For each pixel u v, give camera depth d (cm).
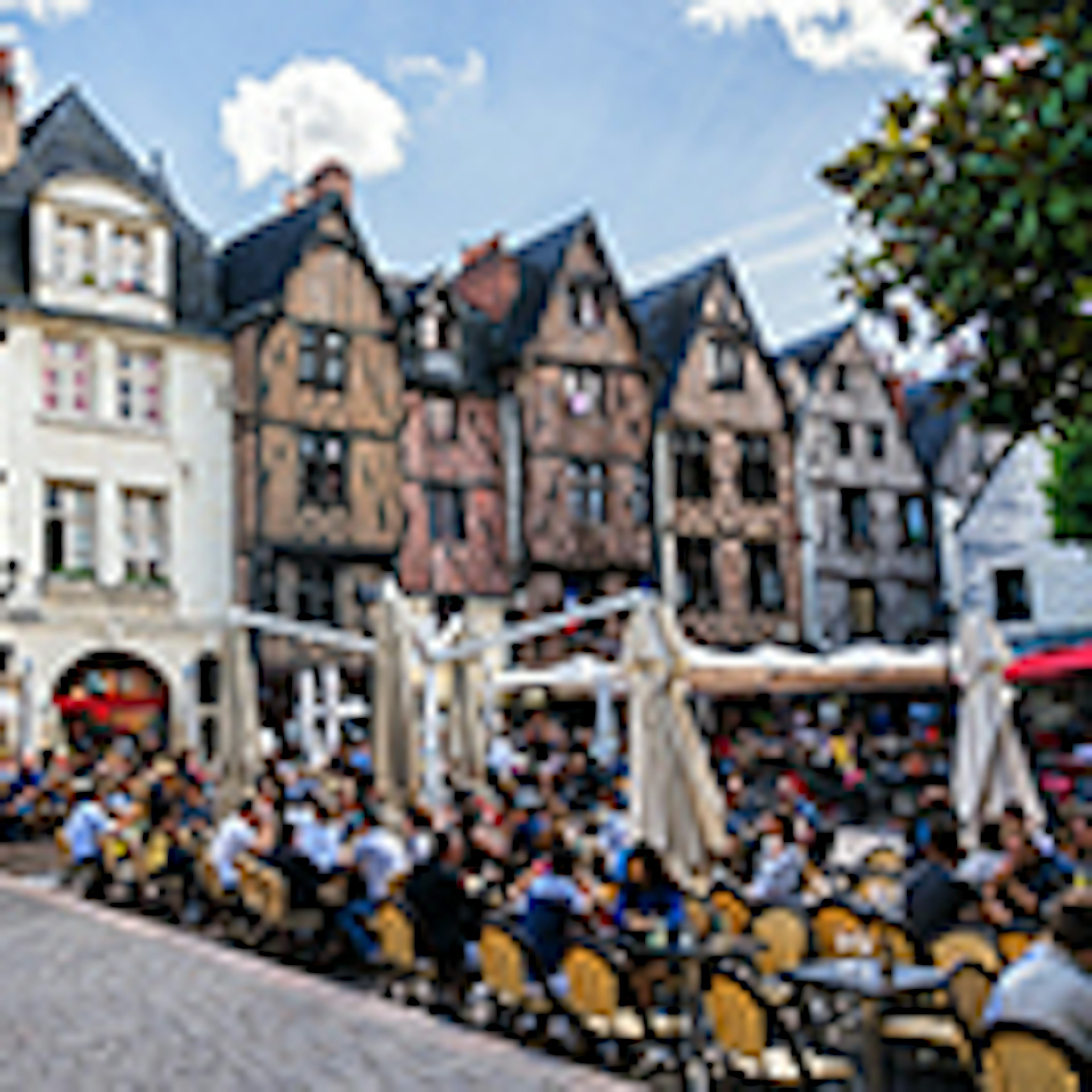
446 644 1614
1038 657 1889
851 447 3312
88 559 2442
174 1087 630
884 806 2106
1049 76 663
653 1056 711
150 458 2503
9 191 2505
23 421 2361
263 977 879
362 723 2406
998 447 3142
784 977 667
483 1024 803
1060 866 940
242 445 2600
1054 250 658
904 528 3366
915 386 3753
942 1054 695
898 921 757
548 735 2267
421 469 2794
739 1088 653
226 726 1449
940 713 2689
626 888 781
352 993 827
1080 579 2741
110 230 2530
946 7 716
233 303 2777
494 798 1440
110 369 2484
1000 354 698
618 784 1562
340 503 2673
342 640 1541
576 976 696
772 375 3209
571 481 2927
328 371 2712
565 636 2831
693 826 1039
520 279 3144
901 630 3306
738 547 3097
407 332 2856
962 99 691
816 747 2325
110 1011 788
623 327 3059
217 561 2548
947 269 696
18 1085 638
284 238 2788
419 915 838
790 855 937
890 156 720
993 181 666
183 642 2483
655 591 2972
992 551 2912
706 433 3098
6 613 2277
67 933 1084
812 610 3156
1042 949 505
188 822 1396
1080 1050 479
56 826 1814
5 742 2248
